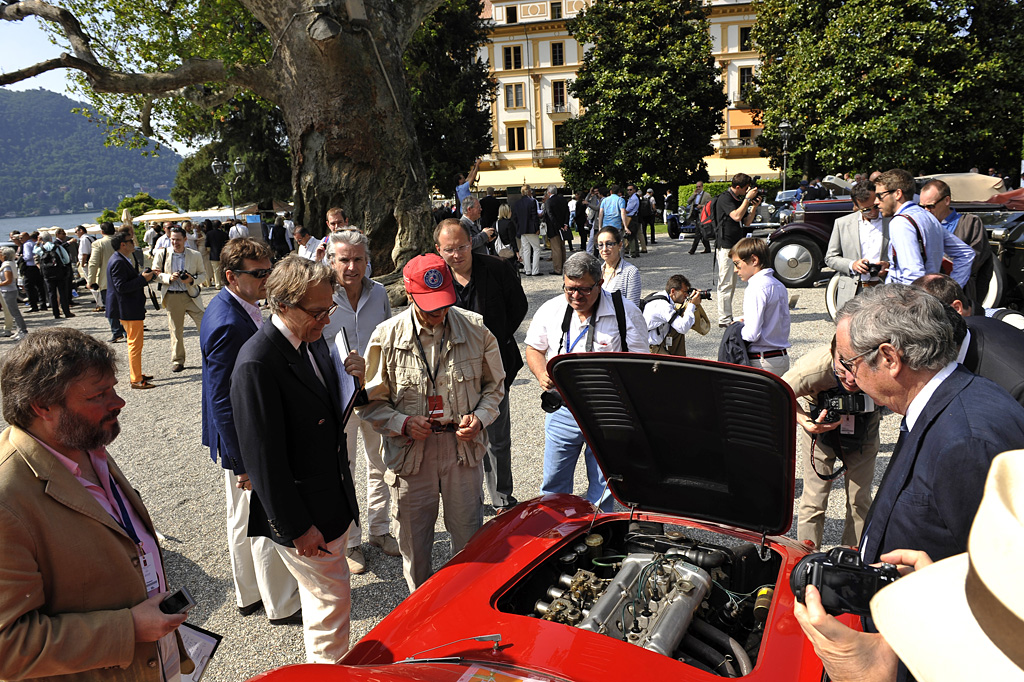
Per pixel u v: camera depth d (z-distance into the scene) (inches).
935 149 978.1
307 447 105.2
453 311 130.0
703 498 108.3
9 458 68.9
